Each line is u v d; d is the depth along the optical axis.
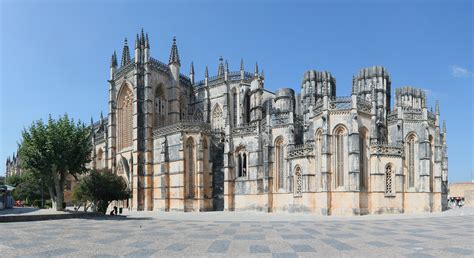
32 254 20.80
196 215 61.91
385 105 77.25
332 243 25.28
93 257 19.94
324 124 61.34
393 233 31.48
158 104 91.25
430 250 22.31
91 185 58.41
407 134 67.25
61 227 36.69
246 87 95.19
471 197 93.88
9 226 37.50
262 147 76.19
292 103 82.44
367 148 62.59
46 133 55.50
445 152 80.88
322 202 60.69
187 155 77.94
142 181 83.94
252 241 26.36
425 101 80.75
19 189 112.12
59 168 57.34
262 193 74.69
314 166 64.25
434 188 67.94
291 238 28.11
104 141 106.94
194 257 20.03
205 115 97.38
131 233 31.50
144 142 85.19
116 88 98.12
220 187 81.31
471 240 26.75
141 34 90.12
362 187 61.09
